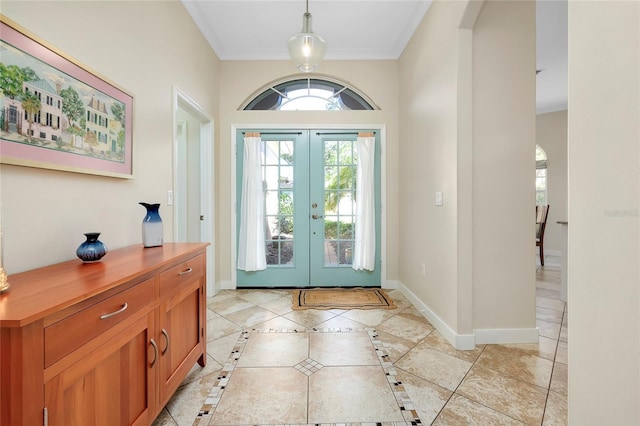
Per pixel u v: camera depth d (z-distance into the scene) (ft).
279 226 11.23
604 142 2.36
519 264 6.59
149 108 6.09
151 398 3.76
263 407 4.52
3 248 3.21
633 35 2.12
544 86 14.43
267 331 7.25
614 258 2.29
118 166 5.00
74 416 2.62
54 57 3.73
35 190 3.56
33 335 2.25
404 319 8.04
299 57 6.91
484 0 5.72
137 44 5.66
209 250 10.04
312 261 11.16
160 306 4.01
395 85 10.98
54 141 3.73
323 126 10.95
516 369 5.56
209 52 9.75
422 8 8.27
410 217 9.66
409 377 5.31
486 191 6.50
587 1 2.49
